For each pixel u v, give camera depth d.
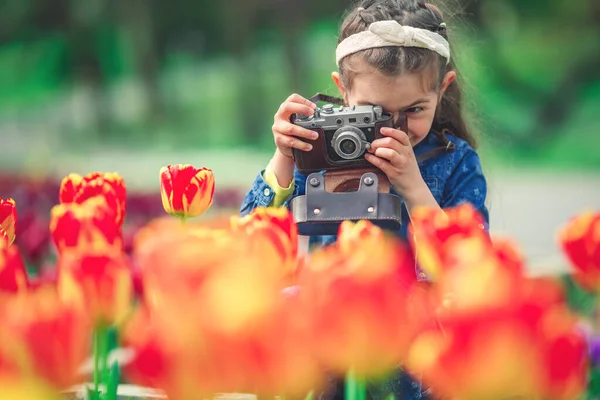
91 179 1.99
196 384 0.85
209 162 25.52
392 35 2.66
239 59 32.78
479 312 0.80
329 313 0.84
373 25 2.68
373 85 2.67
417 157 3.05
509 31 31.34
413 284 0.99
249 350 0.83
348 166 2.51
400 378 2.21
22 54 34.81
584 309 3.44
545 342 0.82
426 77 2.70
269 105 31.97
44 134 31.27
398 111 2.69
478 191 3.06
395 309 0.84
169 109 32.72
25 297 1.05
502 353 0.80
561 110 29.53
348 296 0.83
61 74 34.62
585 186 19.39
